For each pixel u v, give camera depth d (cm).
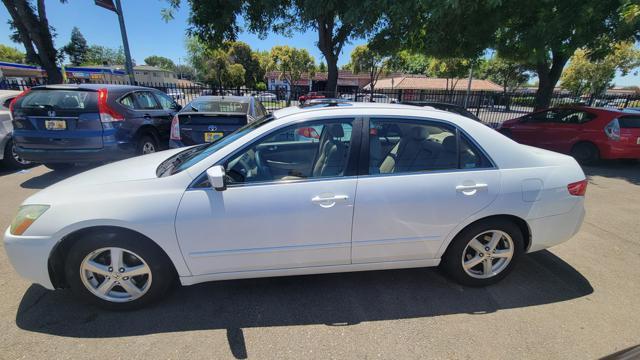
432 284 288
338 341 224
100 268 238
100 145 536
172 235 230
